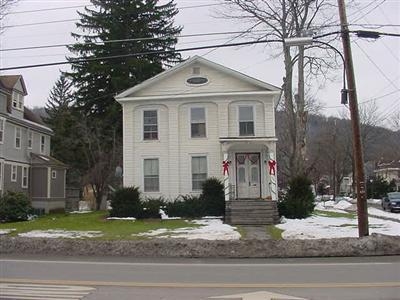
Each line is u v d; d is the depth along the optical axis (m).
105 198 45.78
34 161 42.06
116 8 46.41
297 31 33.19
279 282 10.76
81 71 46.59
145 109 31.91
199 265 13.83
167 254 16.38
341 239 16.98
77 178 54.03
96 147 45.84
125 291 9.77
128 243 17.25
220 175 30.89
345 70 18.72
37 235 21.64
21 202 31.27
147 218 29.02
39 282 10.88
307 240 16.92
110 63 46.25
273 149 29.86
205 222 26.98
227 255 16.08
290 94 34.66
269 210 27.27
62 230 23.69
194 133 31.45
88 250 17.02
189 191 31.09
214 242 16.94
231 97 31.14
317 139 79.88
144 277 11.62
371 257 15.61
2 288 10.12
